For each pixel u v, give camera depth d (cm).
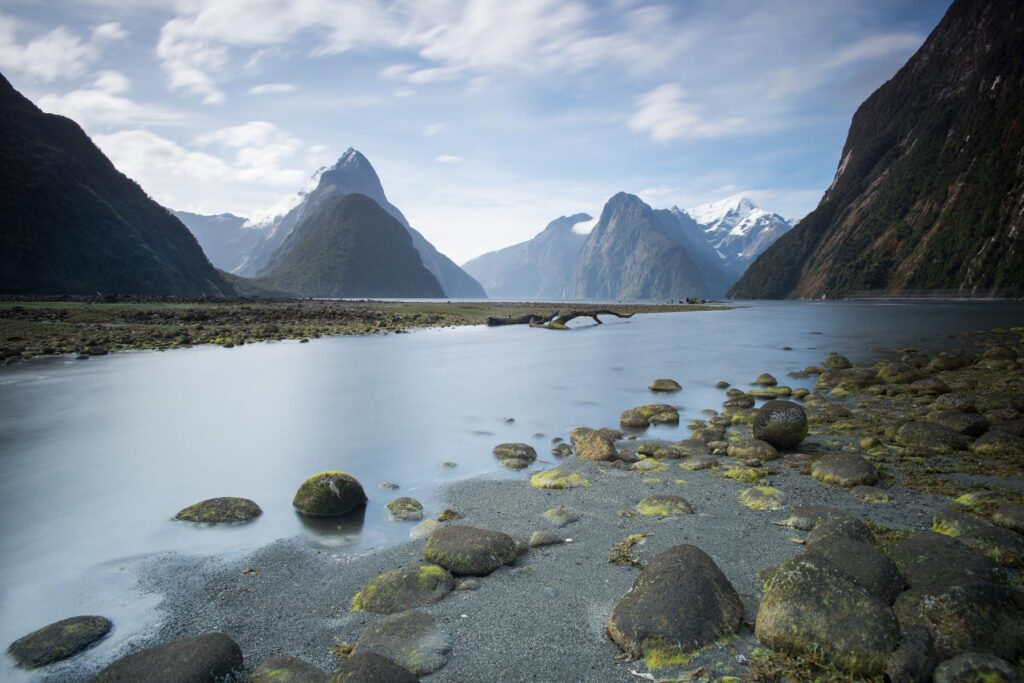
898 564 625
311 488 934
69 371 2600
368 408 1806
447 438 1423
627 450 1280
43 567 740
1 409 1802
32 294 9469
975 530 738
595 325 6159
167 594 668
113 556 771
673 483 1041
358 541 812
